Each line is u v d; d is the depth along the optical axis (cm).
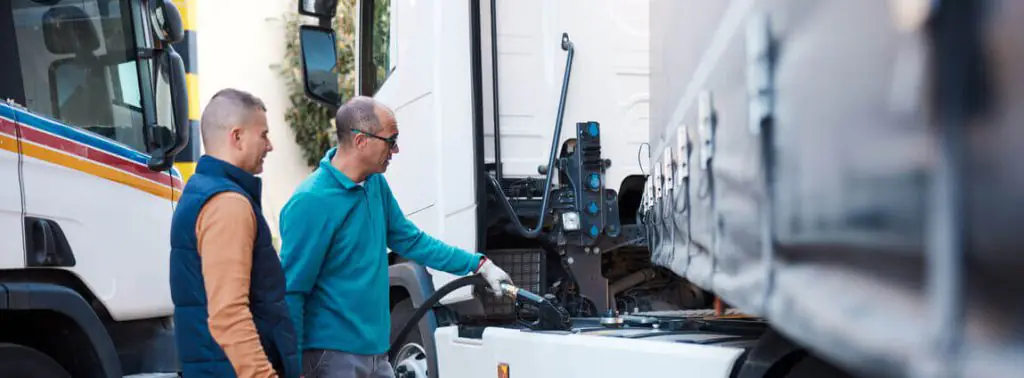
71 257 381
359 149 325
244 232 260
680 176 279
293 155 1231
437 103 473
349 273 323
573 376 333
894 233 131
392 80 532
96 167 397
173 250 265
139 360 430
